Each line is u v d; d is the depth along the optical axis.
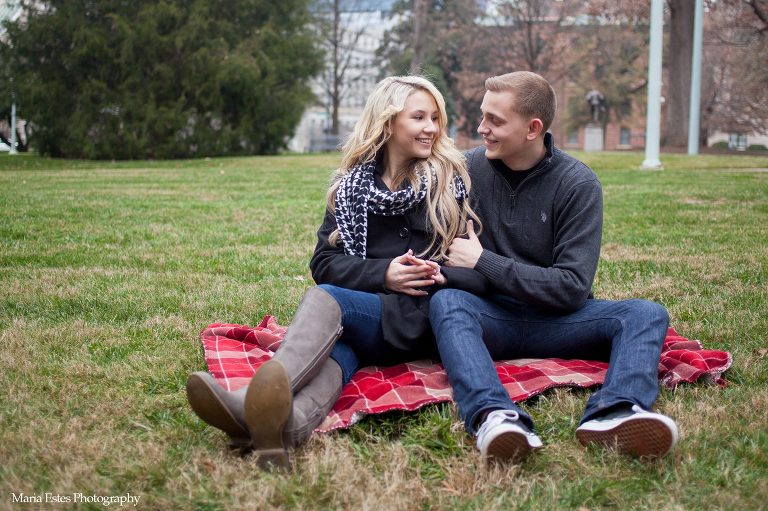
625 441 1.76
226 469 1.68
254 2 26.64
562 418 2.04
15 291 3.65
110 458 1.77
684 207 8.02
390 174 2.40
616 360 1.97
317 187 11.30
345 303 2.09
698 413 2.04
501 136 2.27
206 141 25.78
